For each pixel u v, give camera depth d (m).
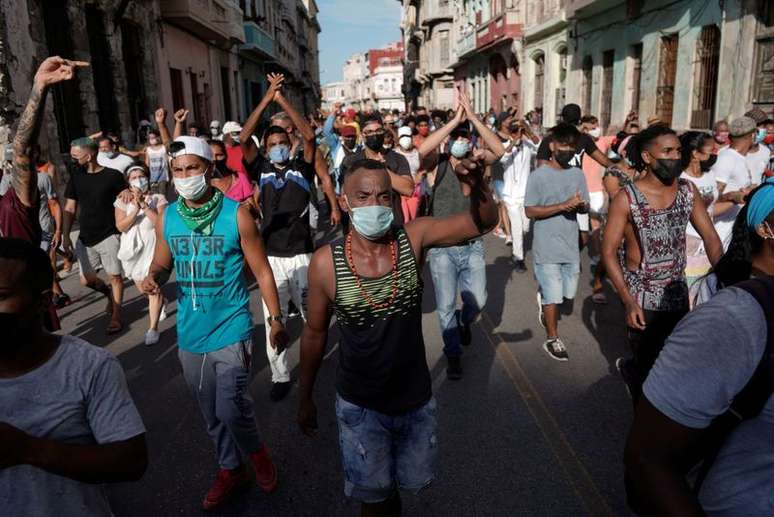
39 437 1.64
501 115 7.62
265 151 4.84
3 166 7.61
